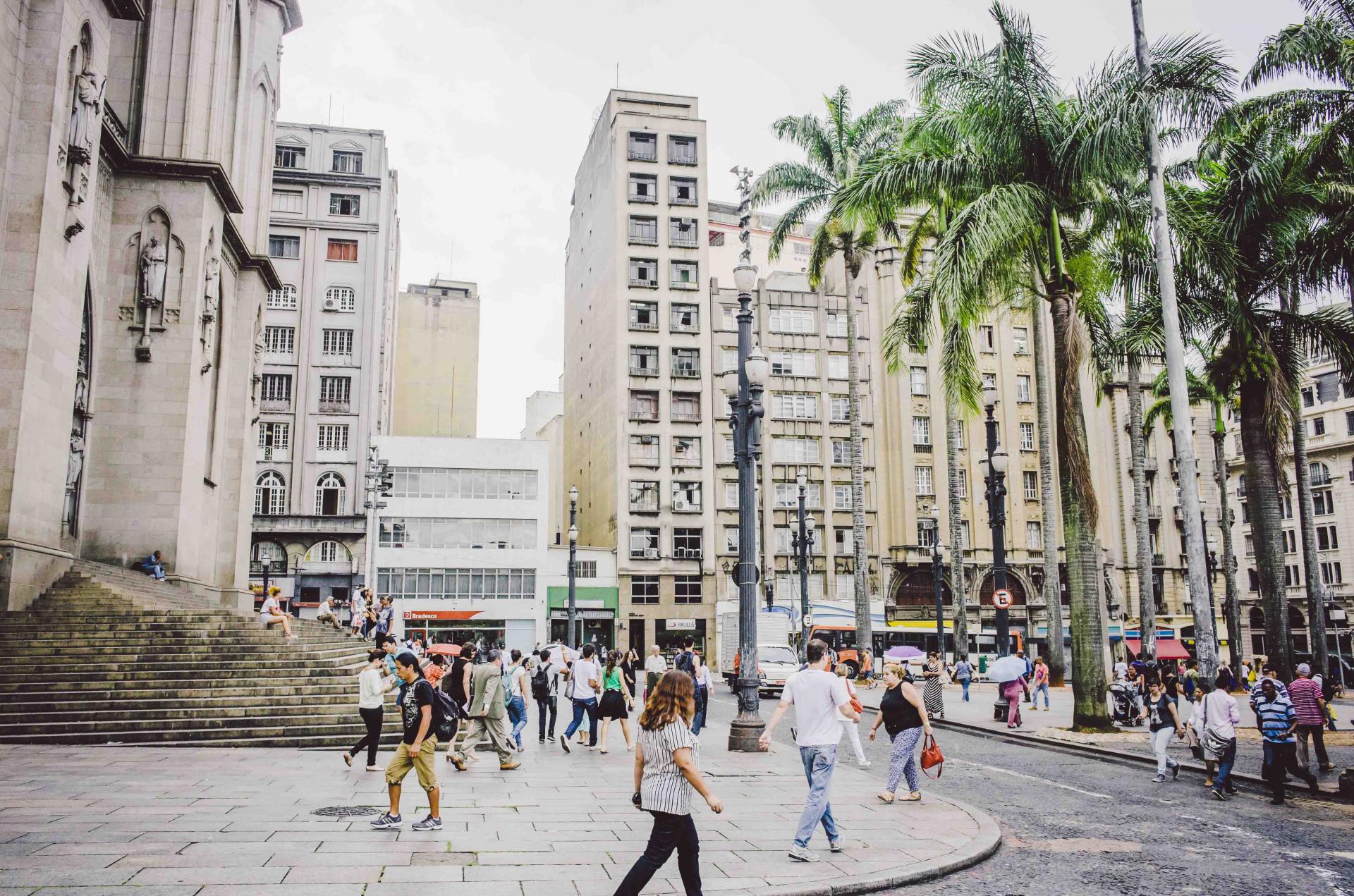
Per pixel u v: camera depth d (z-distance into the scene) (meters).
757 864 8.21
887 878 7.83
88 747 15.18
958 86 20.94
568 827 9.57
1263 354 23.67
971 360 21.52
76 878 6.90
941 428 60.97
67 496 24.69
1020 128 20.38
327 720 16.92
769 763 15.09
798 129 40.50
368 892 6.84
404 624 53.47
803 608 39.25
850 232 39.50
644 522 57.34
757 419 17.23
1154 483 65.56
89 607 19.47
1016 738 20.14
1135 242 22.08
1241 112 22.94
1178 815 11.47
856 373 39.62
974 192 21.50
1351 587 61.69
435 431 69.81
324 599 52.69
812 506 58.81
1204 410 68.38
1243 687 32.88
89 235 21.69
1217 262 22.02
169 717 16.34
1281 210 22.67
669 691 6.34
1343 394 63.09
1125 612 63.00
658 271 60.12
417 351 70.56
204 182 27.17
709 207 70.00
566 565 56.34
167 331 26.59
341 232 57.69
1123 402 65.38
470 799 11.30
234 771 12.99
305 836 8.67
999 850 9.39
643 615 56.50
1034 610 60.78
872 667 37.31
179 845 8.13
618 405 58.25
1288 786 13.62
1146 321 27.22
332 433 55.59
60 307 20.33
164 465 26.17
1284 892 7.90
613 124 61.72
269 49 37.22
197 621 19.58
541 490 56.47
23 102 19.53
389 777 9.20
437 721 9.33
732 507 58.81
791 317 61.28
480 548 55.16
